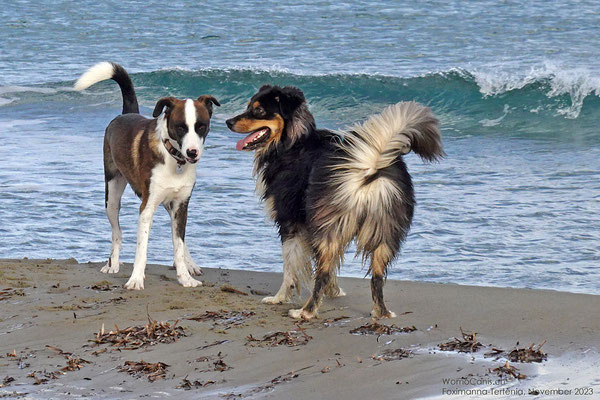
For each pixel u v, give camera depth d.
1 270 9.98
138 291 9.15
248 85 25.45
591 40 31.70
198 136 9.05
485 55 29.28
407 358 6.72
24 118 22.14
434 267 10.46
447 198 13.78
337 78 24.94
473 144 19.14
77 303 8.61
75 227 12.51
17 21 40.06
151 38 35.09
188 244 11.70
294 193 8.46
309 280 8.70
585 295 8.64
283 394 6.03
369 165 7.71
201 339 7.39
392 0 43.94
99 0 46.62
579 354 6.65
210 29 36.75
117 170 10.17
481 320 7.79
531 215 12.67
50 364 6.80
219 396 6.02
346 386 6.15
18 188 14.63
